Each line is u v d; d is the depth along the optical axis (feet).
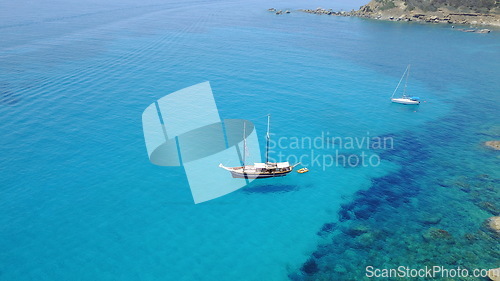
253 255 137.28
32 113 242.78
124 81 314.35
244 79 337.52
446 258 135.54
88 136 217.97
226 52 433.07
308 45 487.61
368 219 158.71
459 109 288.10
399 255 137.59
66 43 420.77
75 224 148.25
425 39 540.93
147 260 132.26
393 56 442.91
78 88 291.17
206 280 124.88
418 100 295.28
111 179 178.70
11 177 175.11
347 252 139.74
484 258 135.03
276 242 144.46
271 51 447.83
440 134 242.99
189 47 447.83
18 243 137.08
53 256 132.05
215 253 137.28
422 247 141.38
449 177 191.01
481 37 555.28
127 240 141.38
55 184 172.14
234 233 148.25
